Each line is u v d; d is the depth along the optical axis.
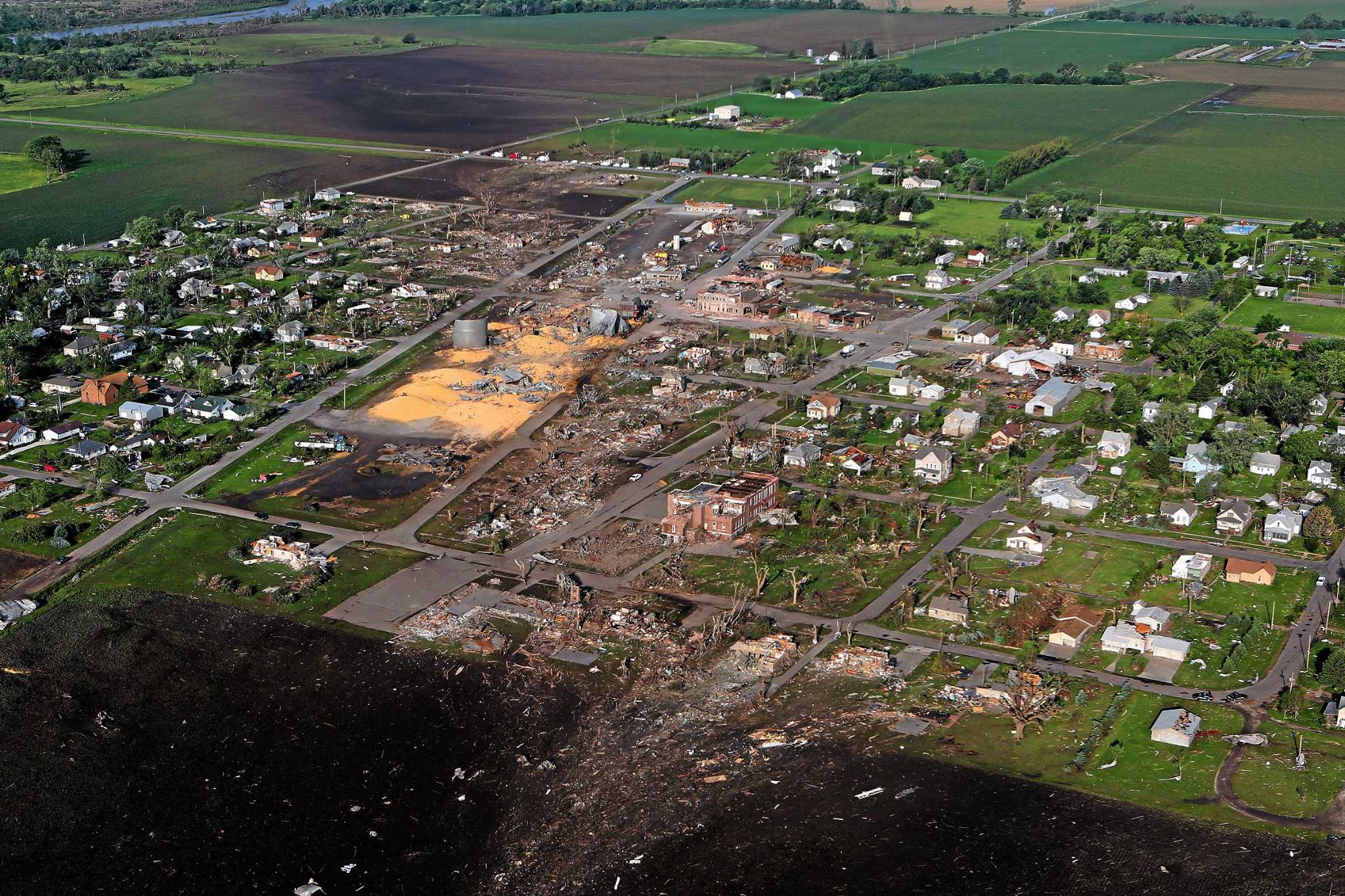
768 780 157.88
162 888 143.50
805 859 144.62
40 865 147.12
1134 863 141.38
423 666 183.38
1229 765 156.38
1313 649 179.50
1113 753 160.00
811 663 181.50
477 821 153.00
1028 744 162.38
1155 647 179.12
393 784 159.75
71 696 177.38
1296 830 145.12
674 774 159.88
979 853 144.38
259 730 170.12
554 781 159.38
